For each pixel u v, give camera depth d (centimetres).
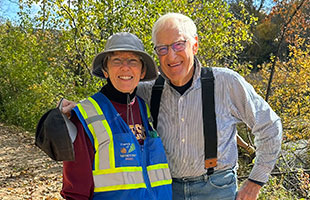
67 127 211
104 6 831
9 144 1249
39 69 1315
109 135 224
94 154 221
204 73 260
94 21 854
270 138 251
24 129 1491
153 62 249
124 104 241
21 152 1153
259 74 1202
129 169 222
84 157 216
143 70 257
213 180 257
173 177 265
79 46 888
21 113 1490
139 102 259
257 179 252
